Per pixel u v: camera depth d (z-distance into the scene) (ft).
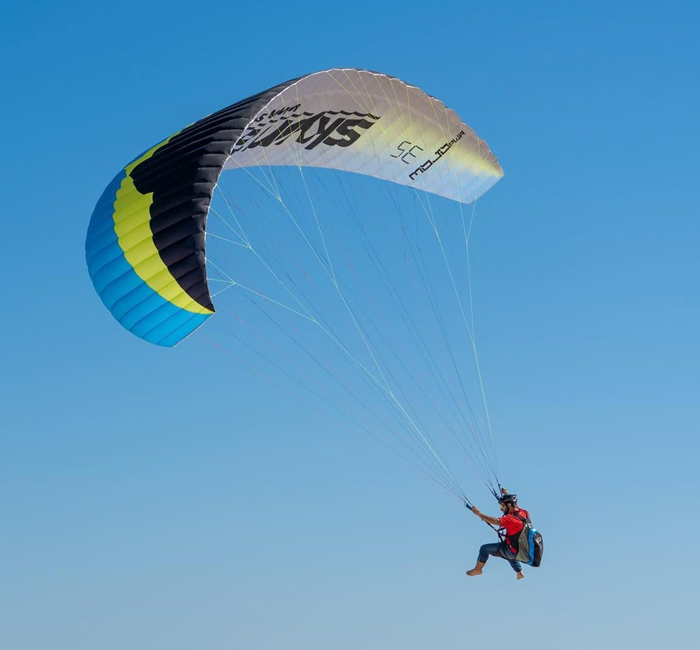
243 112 76.33
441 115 88.33
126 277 75.36
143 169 77.51
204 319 74.90
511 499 77.30
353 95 83.05
